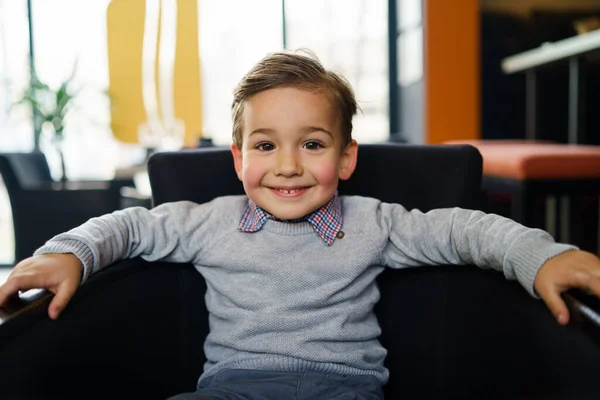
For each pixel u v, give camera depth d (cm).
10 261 349
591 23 347
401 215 98
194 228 95
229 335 90
